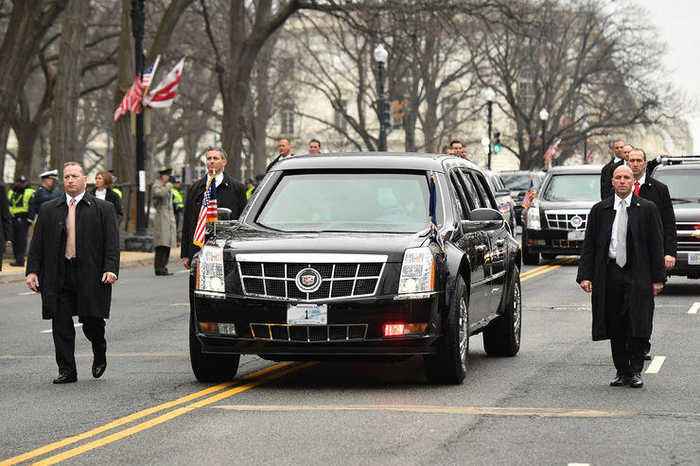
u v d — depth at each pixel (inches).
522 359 1663.4
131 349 1812.3
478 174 1723.7
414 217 1473.9
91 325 1502.2
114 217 1501.0
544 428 1155.3
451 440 1098.1
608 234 1418.6
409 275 1363.2
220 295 1380.4
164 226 3479.3
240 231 1456.7
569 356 1689.2
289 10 5831.7
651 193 1694.1
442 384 1432.1
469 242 1497.3
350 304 1352.1
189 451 1064.2
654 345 1792.6
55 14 5078.7
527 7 5959.6
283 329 1364.4
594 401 1310.3
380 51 5452.8
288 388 1418.6
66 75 5290.4
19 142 7116.1
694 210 2632.9
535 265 3592.5
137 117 4520.2
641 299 1402.6
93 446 1090.7
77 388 1440.7
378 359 1424.7
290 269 1366.9
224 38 7815.0
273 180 1535.4
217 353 1408.7
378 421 1195.9
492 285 1596.9
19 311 2469.2
